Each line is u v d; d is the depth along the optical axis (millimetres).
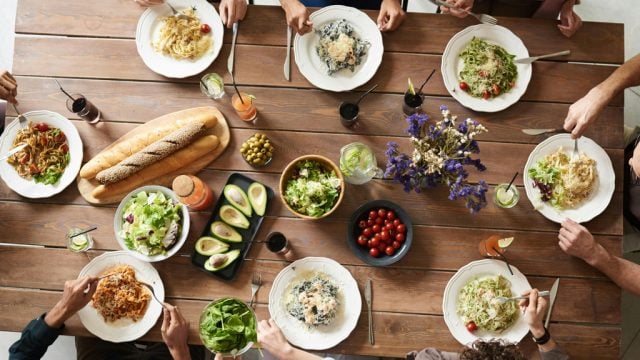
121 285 1729
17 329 1747
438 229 1771
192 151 1770
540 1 2086
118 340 1702
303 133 1837
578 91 1826
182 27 1849
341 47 1792
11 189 1816
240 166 1824
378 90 1849
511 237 1694
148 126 1827
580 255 1680
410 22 1882
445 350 1698
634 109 2674
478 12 2215
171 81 1869
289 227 1779
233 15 1833
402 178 1521
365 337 1714
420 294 1735
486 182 1791
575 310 1717
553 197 1741
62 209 1808
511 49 1832
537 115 1820
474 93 1802
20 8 1904
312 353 1749
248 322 1636
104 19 1899
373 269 1751
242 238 1771
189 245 1783
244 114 1781
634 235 2066
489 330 1677
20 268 1775
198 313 1738
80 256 1783
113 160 1777
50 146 1816
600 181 1747
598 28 1855
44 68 1884
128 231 1697
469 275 1708
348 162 1645
